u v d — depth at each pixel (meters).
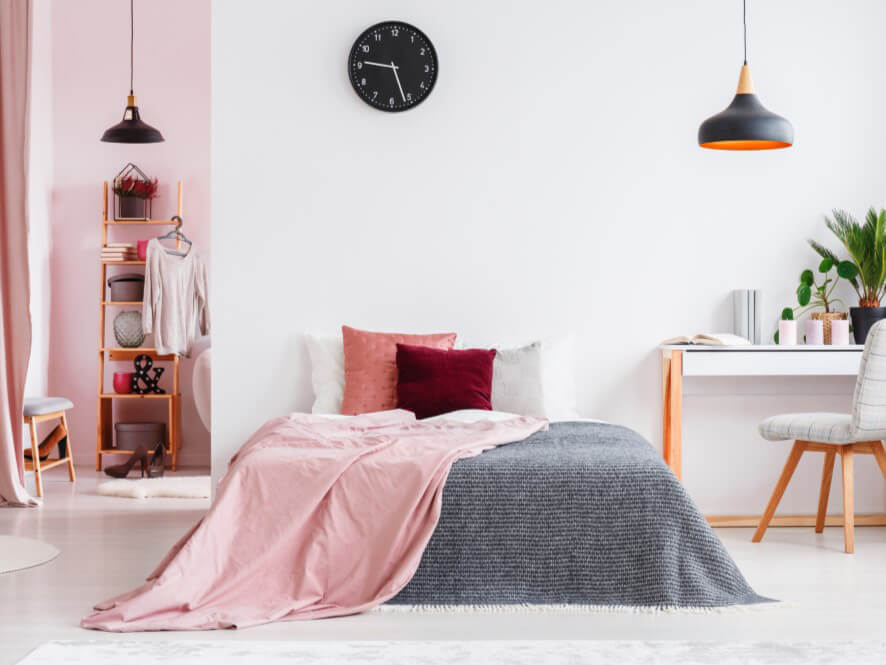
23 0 5.10
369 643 2.68
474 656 2.58
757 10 4.66
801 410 4.60
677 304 4.67
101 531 4.34
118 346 6.91
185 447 6.92
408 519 3.00
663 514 3.02
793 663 2.51
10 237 5.16
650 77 4.66
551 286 4.67
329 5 4.65
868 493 4.61
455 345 4.61
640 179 4.67
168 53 6.96
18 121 5.14
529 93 4.66
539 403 4.22
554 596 3.04
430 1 4.65
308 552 3.01
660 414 4.66
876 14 4.66
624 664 2.51
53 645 2.65
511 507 3.05
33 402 5.54
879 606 3.07
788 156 4.67
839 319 4.54
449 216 4.66
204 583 2.94
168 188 6.95
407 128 4.66
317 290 4.66
